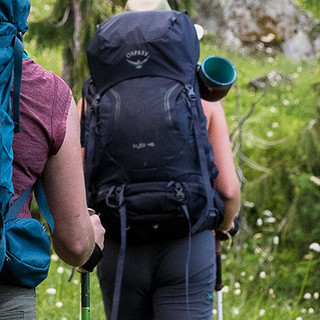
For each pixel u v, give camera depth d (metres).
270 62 40.28
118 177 8.93
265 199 22.16
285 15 42.53
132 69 9.10
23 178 5.14
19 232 5.05
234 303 18.48
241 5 42.06
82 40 17.72
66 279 17.95
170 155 8.81
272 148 23.77
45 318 15.82
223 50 40.34
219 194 9.44
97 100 9.14
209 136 9.50
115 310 8.87
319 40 42.59
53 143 5.26
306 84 29.66
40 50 17.94
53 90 5.29
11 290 5.08
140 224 8.88
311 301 19.64
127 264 9.11
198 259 9.02
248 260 21.14
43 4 37.34
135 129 8.85
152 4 10.41
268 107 31.95
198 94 9.09
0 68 4.87
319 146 21.36
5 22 4.95
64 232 5.47
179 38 9.16
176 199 8.77
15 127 5.00
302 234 21.28
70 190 5.39
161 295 9.08
